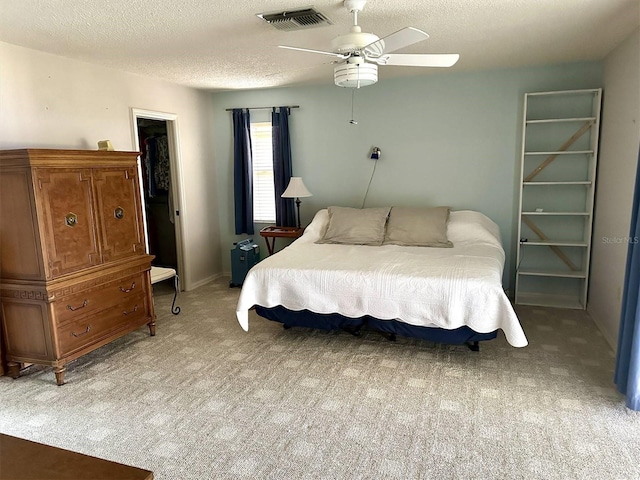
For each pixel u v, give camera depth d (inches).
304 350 142.6
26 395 117.5
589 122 179.0
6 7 102.7
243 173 228.2
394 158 208.1
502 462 86.5
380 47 102.0
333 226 188.7
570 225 187.3
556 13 115.4
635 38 131.0
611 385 115.6
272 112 220.2
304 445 93.5
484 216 191.0
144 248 156.3
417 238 177.5
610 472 83.0
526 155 189.5
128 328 147.5
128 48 139.9
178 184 208.8
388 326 135.8
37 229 117.7
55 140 146.7
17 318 124.3
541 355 135.1
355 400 111.2
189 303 195.9
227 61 160.2
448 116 197.0
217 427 100.7
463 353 137.4
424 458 88.4
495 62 174.2
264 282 143.5
